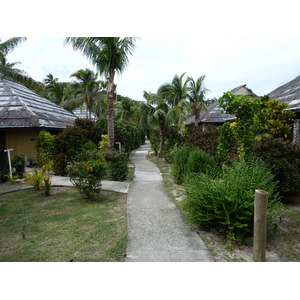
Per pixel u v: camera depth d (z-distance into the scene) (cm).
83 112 3272
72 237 365
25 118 1138
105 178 842
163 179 840
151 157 1672
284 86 1348
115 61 1065
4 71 1082
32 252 321
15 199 588
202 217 383
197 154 722
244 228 347
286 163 510
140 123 1614
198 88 1867
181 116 1688
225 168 508
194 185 437
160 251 319
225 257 308
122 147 1582
